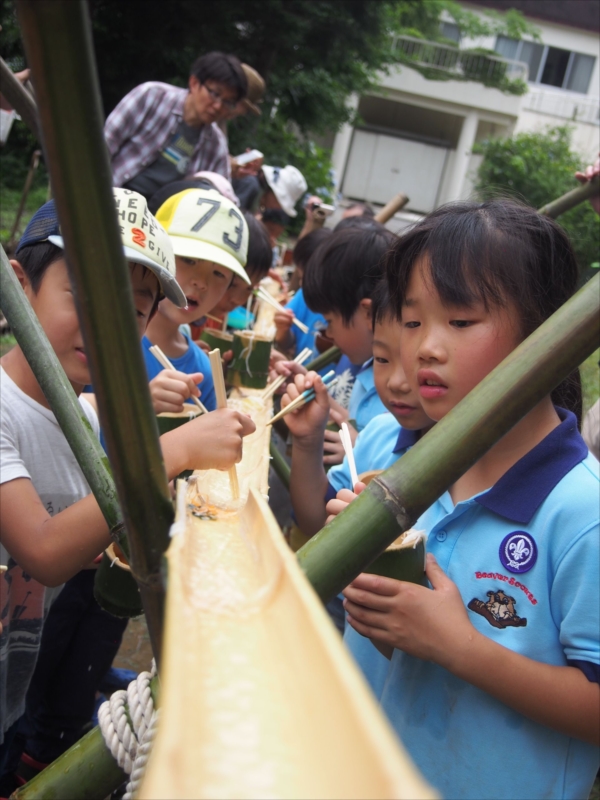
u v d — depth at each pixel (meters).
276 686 0.54
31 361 1.09
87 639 2.26
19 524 1.48
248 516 0.94
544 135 21.89
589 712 1.23
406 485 0.87
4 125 4.99
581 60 25.38
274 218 6.36
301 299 4.56
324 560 0.86
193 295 2.60
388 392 1.93
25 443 1.69
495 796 1.32
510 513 1.35
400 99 24.66
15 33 12.91
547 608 1.32
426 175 27.09
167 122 4.25
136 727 1.14
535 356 0.84
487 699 1.34
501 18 25.31
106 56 14.62
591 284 0.85
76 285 0.65
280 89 15.64
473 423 0.86
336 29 15.21
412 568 1.29
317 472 2.11
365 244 2.69
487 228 1.36
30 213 11.95
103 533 1.44
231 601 0.69
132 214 1.72
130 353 0.68
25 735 2.31
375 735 0.39
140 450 0.73
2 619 1.68
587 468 1.37
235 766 0.45
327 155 19.88
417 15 24.48
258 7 13.80
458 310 1.33
